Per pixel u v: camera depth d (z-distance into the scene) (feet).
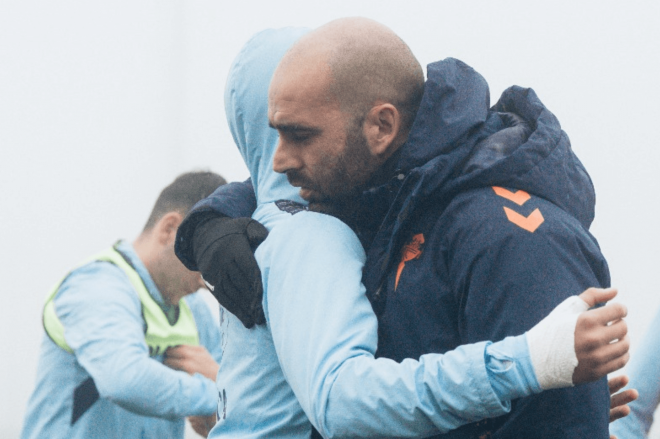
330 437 13.10
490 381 11.99
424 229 13.98
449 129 14.10
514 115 15.17
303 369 13.52
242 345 15.93
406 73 14.82
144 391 29.94
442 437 13.65
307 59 14.49
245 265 15.30
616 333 11.76
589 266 13.47
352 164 14.62
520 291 12.83
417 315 13.74
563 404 12.60
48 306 31.35
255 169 17.93
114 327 30.48
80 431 30.63
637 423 23.08
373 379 12.62
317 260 14.07
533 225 13.17
